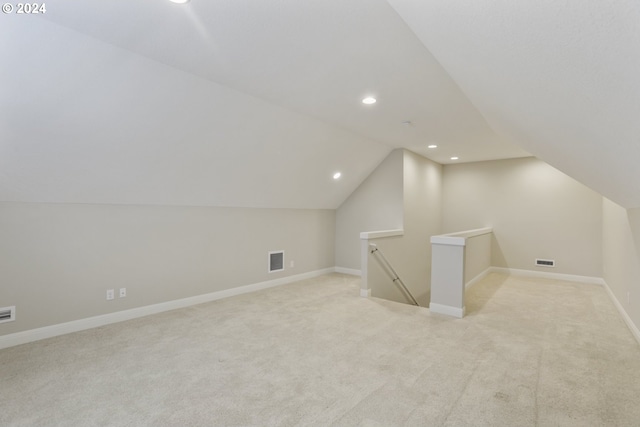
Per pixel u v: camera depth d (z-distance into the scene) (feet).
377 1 6.08
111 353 9.18
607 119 4.15
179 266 13.56
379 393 7.24
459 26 4.14
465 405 6.81
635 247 10.73
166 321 11.84
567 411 6.61
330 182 18.47
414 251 20.24
